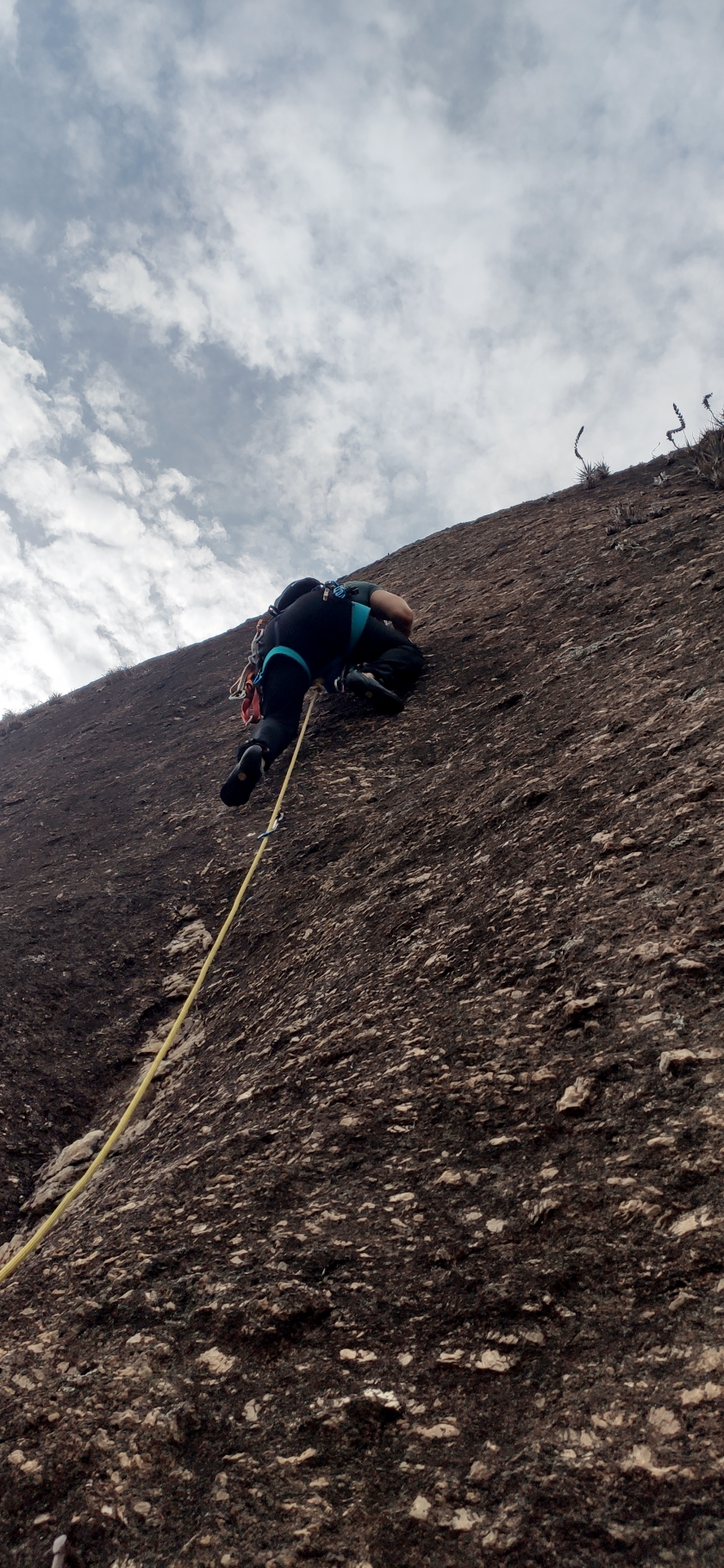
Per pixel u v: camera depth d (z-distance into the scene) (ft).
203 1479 3.90
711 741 8.15
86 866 14.90
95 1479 4.07
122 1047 10.16
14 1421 4.56
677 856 6.70
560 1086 5.24
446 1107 5.59
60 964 11.51
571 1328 3.93
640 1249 4.09
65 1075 9.68
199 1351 4.59
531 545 23.43
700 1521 3.00
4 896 14.16
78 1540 3.82
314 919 10.32
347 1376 4.15
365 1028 6.98
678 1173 4.33
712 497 18.84
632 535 18.72
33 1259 6.43
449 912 8.13
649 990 5.56
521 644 16.24
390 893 9.45
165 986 11.05
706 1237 3.97
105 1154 6.86
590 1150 4.74
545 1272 4.23
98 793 19.25
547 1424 3.59
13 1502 4.10
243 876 12.84
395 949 8.08
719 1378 3.41
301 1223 5.21
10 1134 8.79
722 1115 4.46
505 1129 5.19
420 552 30.81
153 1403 4.36
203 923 12.14
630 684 11.04
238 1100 7.15
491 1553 3.20
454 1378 3.95
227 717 22.33
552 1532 3.19
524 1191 4.72
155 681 30.37
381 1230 4.91
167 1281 5.19
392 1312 4.40
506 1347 3.99
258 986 9.63
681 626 12.04
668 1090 4.80
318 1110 6.24
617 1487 3.23
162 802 17.35
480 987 6.60
